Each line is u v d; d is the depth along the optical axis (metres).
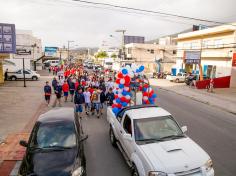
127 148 7.33
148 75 50.56
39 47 58.06
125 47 63.22
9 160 8.28
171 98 22.56
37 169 5.91
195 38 38.81
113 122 9.45
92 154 8.85
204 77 33.75
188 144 6.46
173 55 59.78
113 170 7.61
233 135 11.23
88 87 15.87
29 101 18.81
